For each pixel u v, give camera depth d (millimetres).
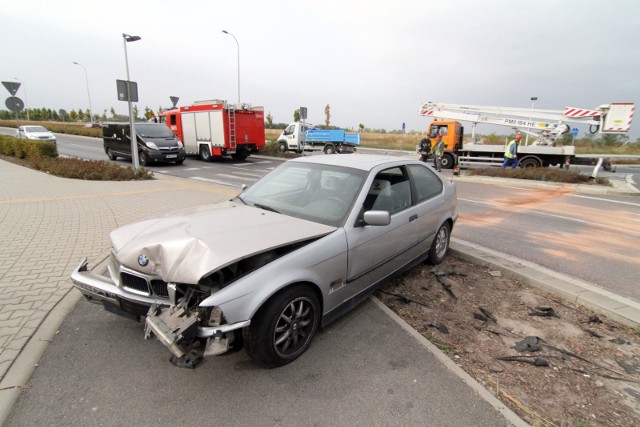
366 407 2352
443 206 4727
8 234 5594
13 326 3111
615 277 4766
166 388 2484
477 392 2498
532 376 2711
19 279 4016
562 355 2965
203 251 2477
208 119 19688
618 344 3148
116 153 19531
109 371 2633
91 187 10211
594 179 13781
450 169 19109
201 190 10422
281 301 2594
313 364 2773
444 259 5105
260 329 2537
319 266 2836
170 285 2479
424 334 3234
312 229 3014
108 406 2316
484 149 18688
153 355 2824
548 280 4227
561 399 2486
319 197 3531
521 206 9633
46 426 2154
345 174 3670
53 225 6145
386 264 3707
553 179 14148
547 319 3525
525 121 17953
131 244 2730
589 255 5637
